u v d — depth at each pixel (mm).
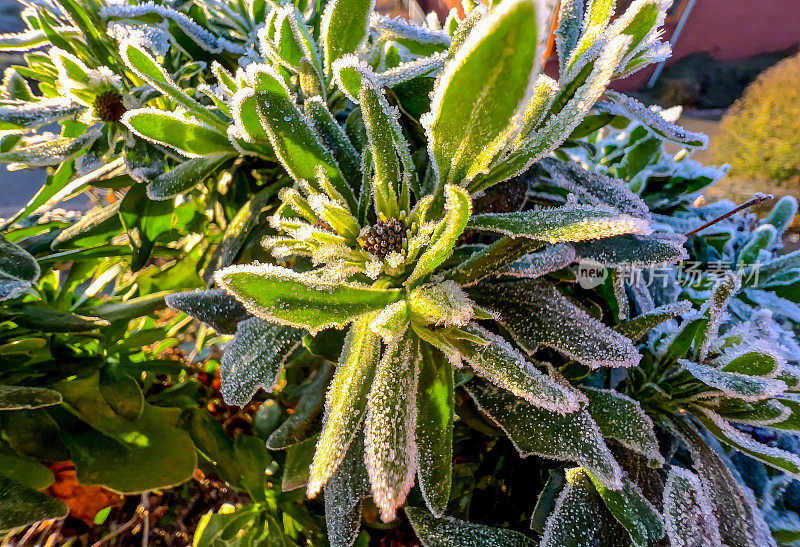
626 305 166
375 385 118
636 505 137
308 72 168
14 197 437
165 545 179
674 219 245
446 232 106
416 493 164
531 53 90
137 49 151
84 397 165
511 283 147
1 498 144
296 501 170
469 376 140
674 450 167
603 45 124
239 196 194
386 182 133
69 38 209
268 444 149
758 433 190
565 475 154
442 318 106
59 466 169
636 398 171
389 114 131
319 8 239
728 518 147
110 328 174
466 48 94
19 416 157
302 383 163
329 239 129
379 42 190
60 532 176
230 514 164
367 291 119
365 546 166
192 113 164
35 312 159
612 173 255
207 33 208
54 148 186
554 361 177
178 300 149
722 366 147
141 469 161
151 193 164
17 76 213
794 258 241
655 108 237
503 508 173
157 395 182
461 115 107
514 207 152
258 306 107
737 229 278
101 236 196
